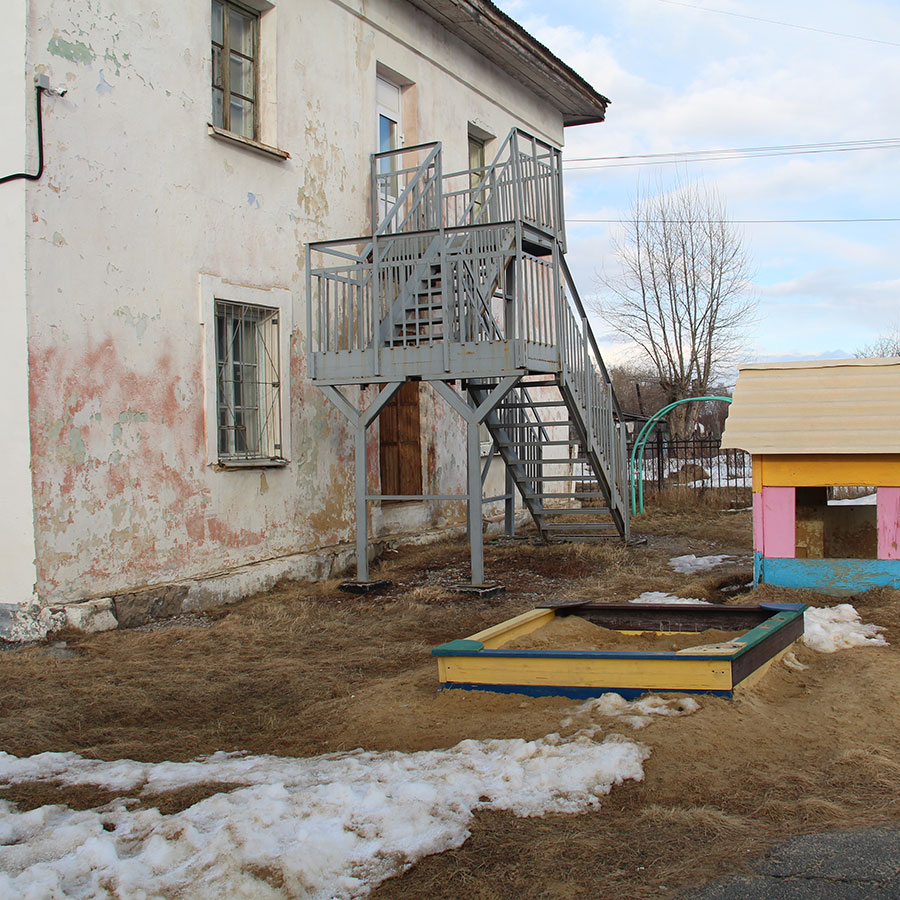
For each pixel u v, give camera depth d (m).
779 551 7.57
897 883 2.98
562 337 9.66
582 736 4.19
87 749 4.55
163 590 7.87
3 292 6.96
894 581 7.26
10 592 6.95
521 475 12.10
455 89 13.90
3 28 7.00
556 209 10.52
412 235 8.88
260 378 9.63
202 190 8.73
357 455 9.16
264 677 5.91
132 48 7.93
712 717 4.38
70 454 7.22
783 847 3.26
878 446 7.19
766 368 8.20
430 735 4.48
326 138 10.66
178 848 3.23
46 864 3.13
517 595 8.72
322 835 3.30
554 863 3.17
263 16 9.81
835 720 4.52
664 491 17.80
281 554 9.66
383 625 7.50
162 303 8.18
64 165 7.23
